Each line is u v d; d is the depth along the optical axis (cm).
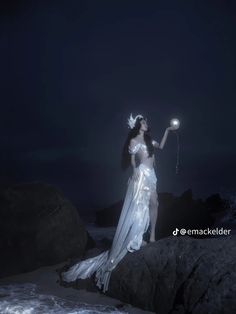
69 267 717
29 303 597
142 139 665
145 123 667
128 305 592
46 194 821
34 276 726
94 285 642
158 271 582
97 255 712
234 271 507
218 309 479
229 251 550
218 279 508
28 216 780
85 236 845
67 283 669
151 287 580
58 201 820
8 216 768
